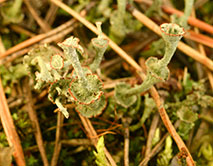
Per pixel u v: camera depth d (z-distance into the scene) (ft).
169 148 0.46
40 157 0.48
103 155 0.45
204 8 0.60
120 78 0.54
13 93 0.51
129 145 0.49
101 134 0.47
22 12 0.57
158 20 0.56
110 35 0.54
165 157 0.46
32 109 0.50
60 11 0.57
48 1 0.58
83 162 0.48
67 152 0.49
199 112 0.51
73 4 0.57
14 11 0.55
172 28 0.41
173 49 0.42
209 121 0.50
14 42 0.56
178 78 0.53
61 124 0.48
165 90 0.50
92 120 0.49
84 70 0.44
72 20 0.53
